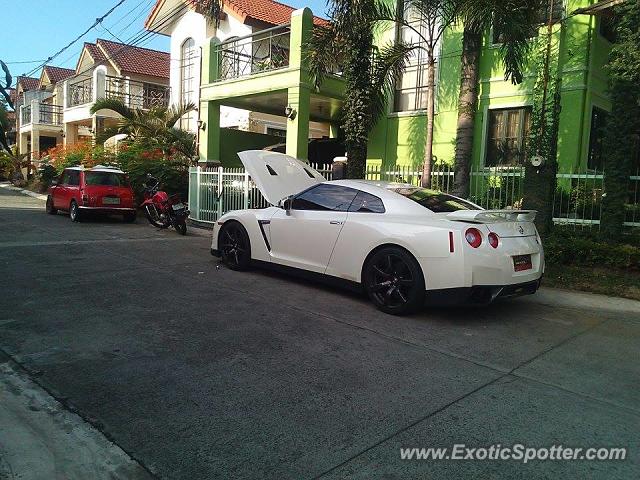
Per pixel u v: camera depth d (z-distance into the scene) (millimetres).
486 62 12430
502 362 4613
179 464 2951
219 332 5191
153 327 5285
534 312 6367
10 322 5332
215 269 8328
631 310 6559
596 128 11875
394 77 11750
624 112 8461
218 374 4172
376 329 5457
